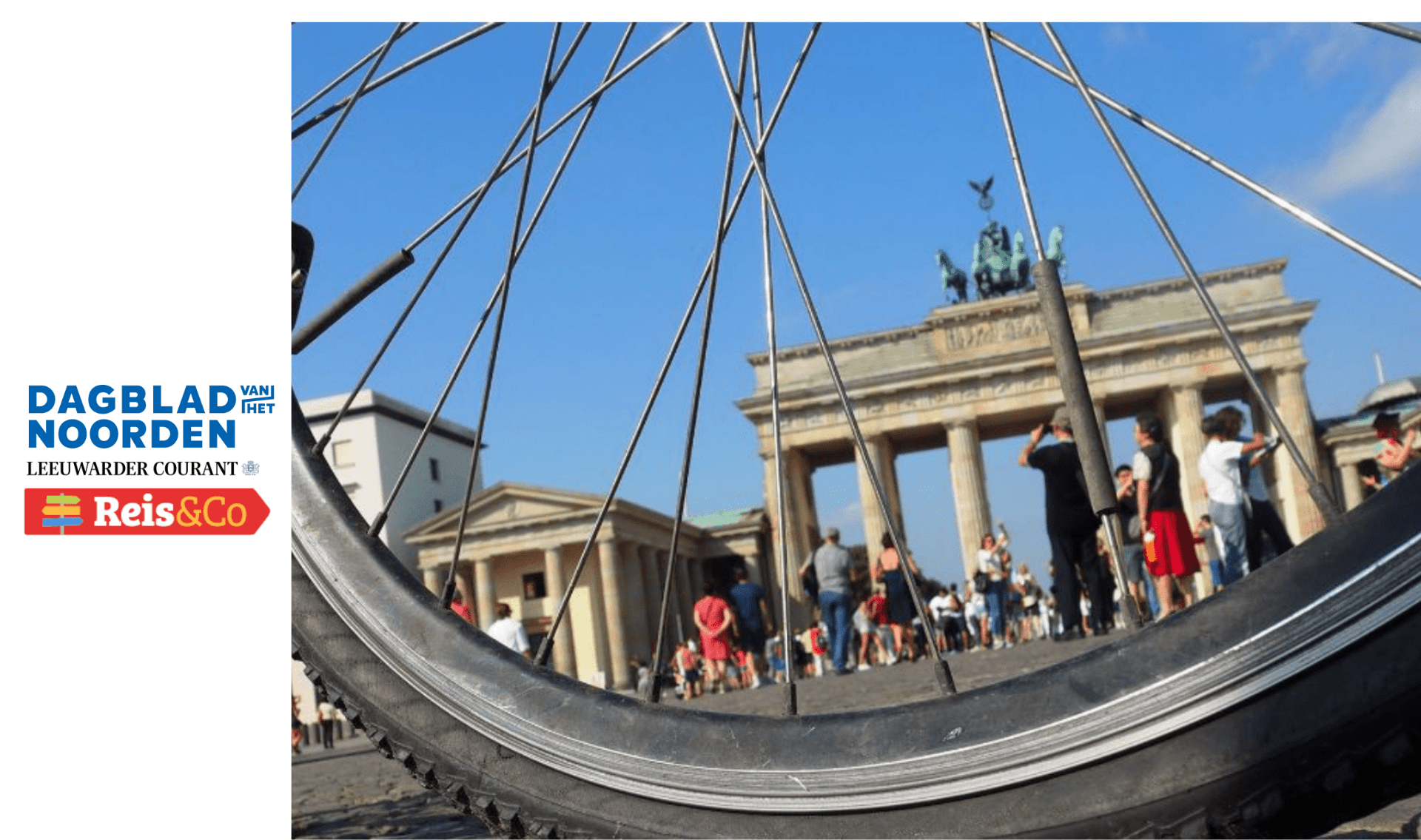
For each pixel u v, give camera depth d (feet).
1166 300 219.61
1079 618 48.26
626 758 6.82
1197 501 213.46
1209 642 5.58
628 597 252.83
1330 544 5.50
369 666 7.66
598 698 7.17
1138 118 6.85
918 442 250.16
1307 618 5.39
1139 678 5.68
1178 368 217.15
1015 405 224.33
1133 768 5.62
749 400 221.66
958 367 222.48
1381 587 5.29
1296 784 5.33
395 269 8.55
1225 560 42.83
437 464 256.32
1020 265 254.68
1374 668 5.26
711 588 88.79
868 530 218.59
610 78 8.57
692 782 6.54
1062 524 47.93
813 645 105.91
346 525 8.00
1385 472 41.19
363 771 36.68
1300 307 210.18
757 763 6.41
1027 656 62.03
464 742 7.34
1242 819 5.41
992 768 5.85
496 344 8.43
